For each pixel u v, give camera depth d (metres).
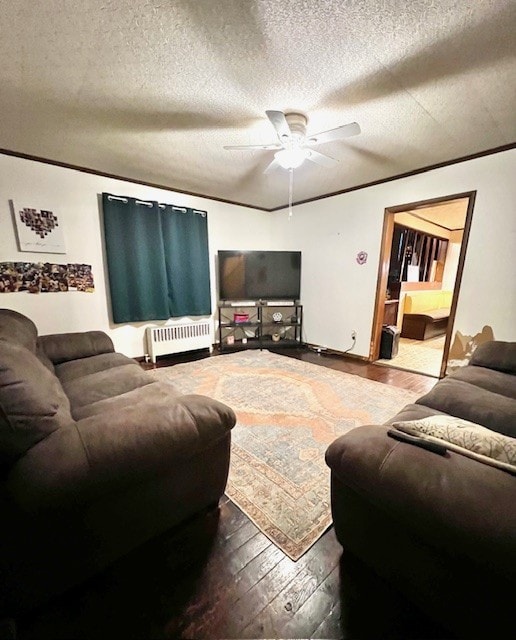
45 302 2.85
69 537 0.88
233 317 4.52
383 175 3.14
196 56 1.43
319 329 4.25
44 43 1.33
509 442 0.83
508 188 2.43
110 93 1.72
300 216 4.29
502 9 1.16
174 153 2.57
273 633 0.86
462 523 0.65
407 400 2.47
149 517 1.06
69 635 0.85
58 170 2.81
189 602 0.94
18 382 0.87
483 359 2.01
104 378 1.84
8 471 0.84
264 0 1.13
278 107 1.87
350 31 1.28
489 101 1.78
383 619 0.89
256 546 1.14
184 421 1.06
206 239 3.98
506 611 0.66
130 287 3.36
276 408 2.31
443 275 6.15
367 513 0.92
